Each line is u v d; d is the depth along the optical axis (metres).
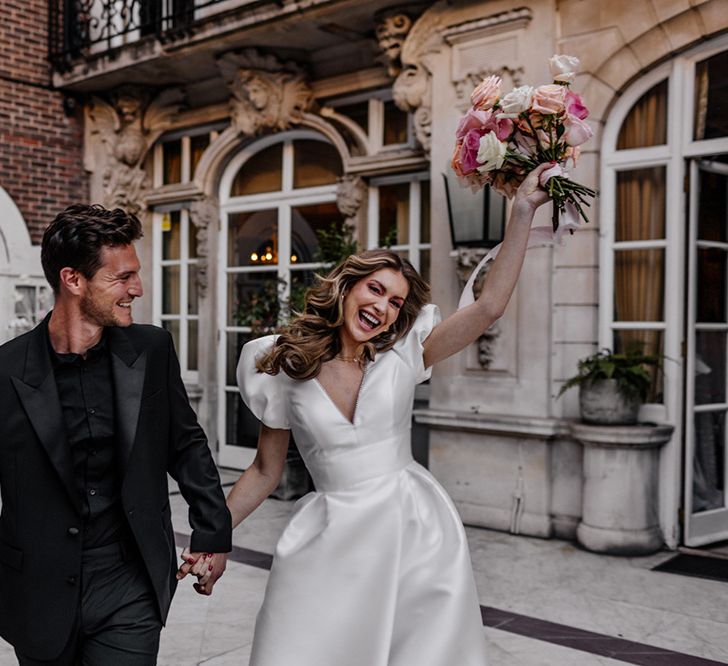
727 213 5.38
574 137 1.92
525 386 5.37
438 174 5.77
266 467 2.14
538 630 3.67
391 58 6.10
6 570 1.81
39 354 1.83
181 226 8.29
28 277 8.11
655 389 5.16
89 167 8.55
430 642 1.85
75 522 1.80
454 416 5.56
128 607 1.85
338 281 1.99
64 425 1.80
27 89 8.14
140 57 7.37
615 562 4.75
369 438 1.96
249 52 6.92
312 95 6.99
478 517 5.53
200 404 7.92
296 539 1.97
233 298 7.90
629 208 5.25
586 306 5.22
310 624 1.87
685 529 5.05
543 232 2.02
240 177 7.90
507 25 5.40
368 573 1.89
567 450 5.22
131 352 1.92
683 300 5.07
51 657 1.78
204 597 4.08
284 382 2.04
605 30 5.11
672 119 5.03
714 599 4.13
